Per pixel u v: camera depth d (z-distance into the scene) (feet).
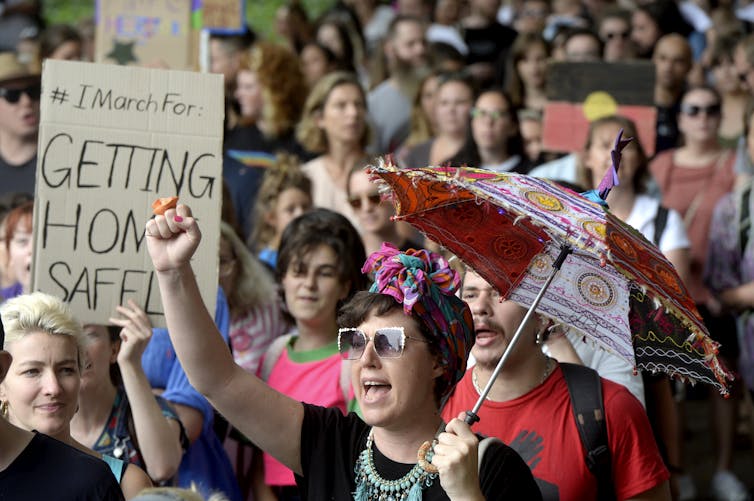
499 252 31.65
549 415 35.42
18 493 27.27
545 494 34.76
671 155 75.36
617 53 95.20
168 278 29.60
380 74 95.96
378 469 29.60
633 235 28.81
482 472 28.32
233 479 45.57
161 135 39.68
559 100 69.31
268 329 51.83
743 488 67.51
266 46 82.23
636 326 30.37
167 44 66.74
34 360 32.19
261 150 80.79
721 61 84.53
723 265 65.21
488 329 35.83
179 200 39.55
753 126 67.21
